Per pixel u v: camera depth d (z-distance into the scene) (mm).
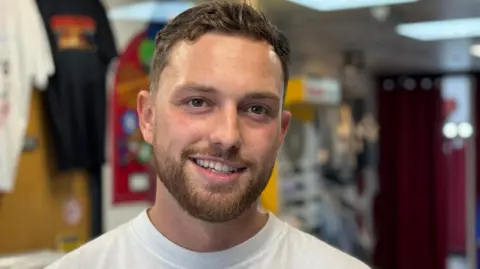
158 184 1105
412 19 3812
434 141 6855
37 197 2611
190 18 1055
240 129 1006
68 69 2570
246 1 1185
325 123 5480
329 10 3520
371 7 3457
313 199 4418
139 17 2965
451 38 4465
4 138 2289
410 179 6934
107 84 2713
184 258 1079
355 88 6258
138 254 1111
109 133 2822
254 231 1117
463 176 6898
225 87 994
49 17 2520
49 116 2631
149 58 2996
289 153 4168
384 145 6988
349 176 5773
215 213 997
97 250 1130
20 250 2531
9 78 2309
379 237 6945
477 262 6930
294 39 4441
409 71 6668
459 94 6824
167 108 1023
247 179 1012
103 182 2883
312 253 1132
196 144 995
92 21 2645
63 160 2586
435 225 6848
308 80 3314
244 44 1025
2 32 2314
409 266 6891
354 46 4801
